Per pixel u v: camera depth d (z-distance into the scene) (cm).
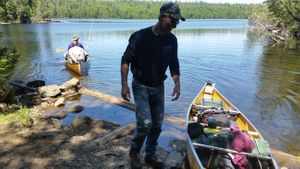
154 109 433
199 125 486
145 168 462
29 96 870
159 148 541
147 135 457
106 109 802
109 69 1392
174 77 436
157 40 393
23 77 1239
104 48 2147
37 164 461
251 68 1466
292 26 3450
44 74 1297
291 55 1972
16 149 508
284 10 3400
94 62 1565
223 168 427
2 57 751
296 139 672
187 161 493
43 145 526
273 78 1259
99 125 636
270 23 4366
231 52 2048
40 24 7300
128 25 6800
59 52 1950
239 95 1003
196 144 449
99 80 1185
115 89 1052
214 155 435
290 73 1361
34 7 8806
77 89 970
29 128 609
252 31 4759
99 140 549
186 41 2800
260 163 422
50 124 637
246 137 448
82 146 528
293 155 586
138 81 409
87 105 833
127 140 564
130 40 402
